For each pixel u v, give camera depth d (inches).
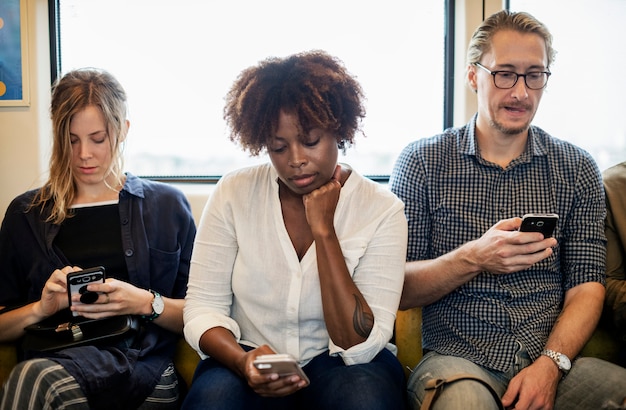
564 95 83.7
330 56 52.5
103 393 52.1
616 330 62.8
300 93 48.2
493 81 60.7
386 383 48.0
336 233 53.5
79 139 61.2
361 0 84.0
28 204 63.6
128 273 62.5
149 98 85.7
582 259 62.4
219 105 85.7
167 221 65.4
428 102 85.8
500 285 60.7
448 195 63.4
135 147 86.4
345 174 55.0
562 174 63.1
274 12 84.2
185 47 84.9
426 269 60.1
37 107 82.2
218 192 55.3
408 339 64.5
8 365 59.1
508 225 56.5
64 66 85.7
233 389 46.3
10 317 57.7
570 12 82.6
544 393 53.1
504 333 59.2
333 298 50.1
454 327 60.8
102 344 56.5
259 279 53.0
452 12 83.7
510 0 82.9
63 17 84.9
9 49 81.5
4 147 82.4
